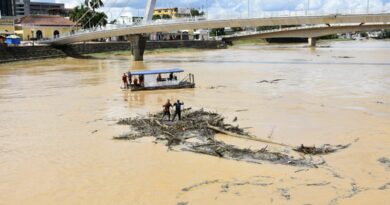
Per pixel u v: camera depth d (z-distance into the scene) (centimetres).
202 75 6234
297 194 1825
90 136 2794
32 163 2280
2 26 13062
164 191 1883
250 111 3534
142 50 9681
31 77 6431
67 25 14388
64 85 5431
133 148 2502
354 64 7575
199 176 2045
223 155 2319
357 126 2981
